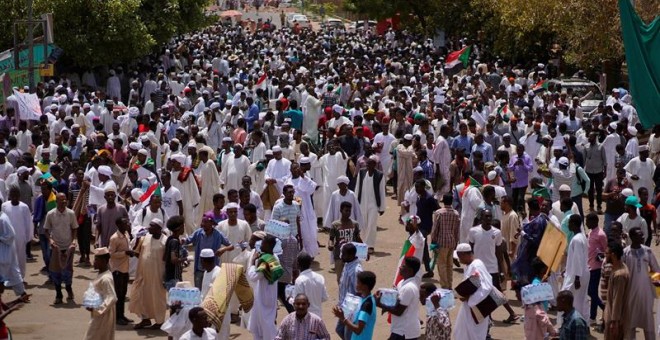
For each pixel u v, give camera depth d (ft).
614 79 126.31
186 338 35.35
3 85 84.12
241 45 192.13
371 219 61.77
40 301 53.11
